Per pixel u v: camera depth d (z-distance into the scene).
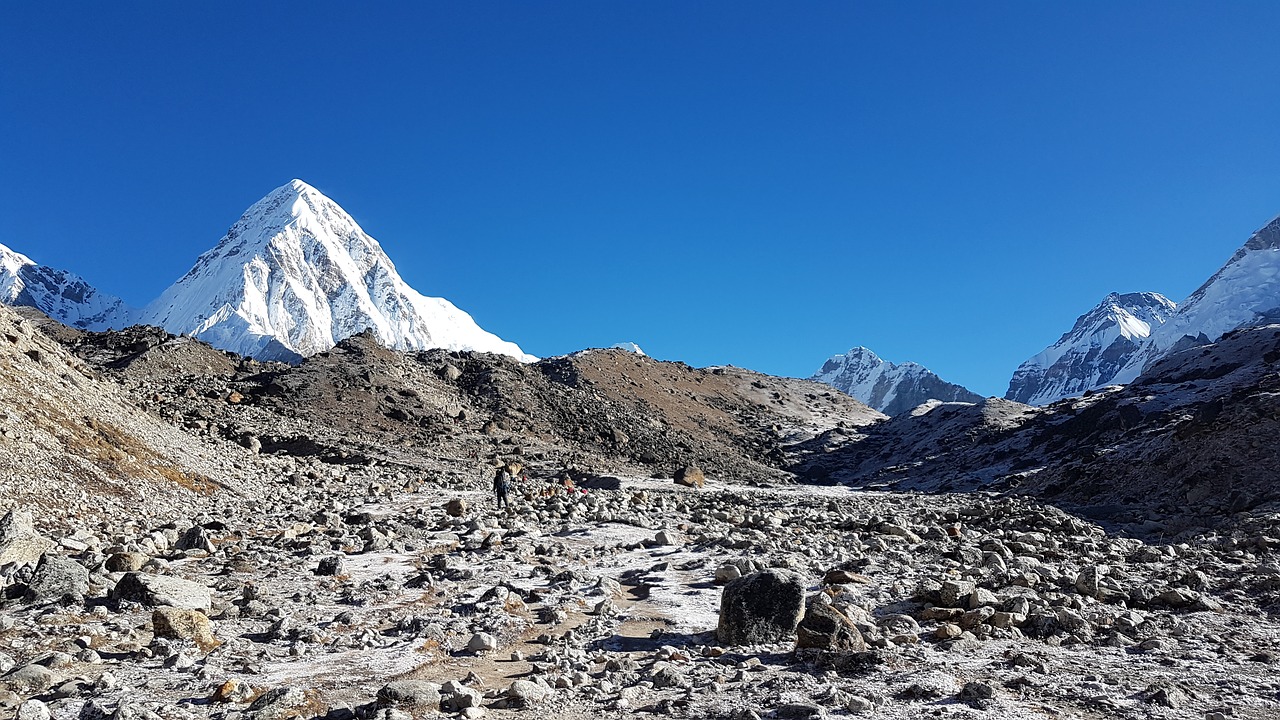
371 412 87.25
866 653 11.34
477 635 12.17
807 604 13.61
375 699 9.15
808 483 102.38
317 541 22.44
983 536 27.97
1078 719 8.77
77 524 23.92
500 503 36.00
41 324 110.00
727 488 71.88
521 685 9.52
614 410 122.81
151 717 8.37
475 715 8.74
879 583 17.55
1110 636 12.51
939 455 110.00
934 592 14.91
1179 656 11.50
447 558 19.72
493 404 104.75
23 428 27.83
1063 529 31.50
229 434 66.75
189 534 20.83
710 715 9.00
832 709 9.12
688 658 11.88
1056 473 61.03
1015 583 16.78
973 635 12.77
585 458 85.19
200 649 11.59
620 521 28.86
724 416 146.50
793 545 23.11
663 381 153.75
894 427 140.88
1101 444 76.25
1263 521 29.81
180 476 33.31
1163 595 15.27
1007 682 10.16
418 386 98.75
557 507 33.97
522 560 20.17
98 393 36.81
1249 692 9.61
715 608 15.66
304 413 83.56
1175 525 33.62
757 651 12.15
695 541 24.14
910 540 26.09
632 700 9.66
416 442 80.12
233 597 15.45
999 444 103.56
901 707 9.21
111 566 17.00
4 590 14.50
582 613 15.16
